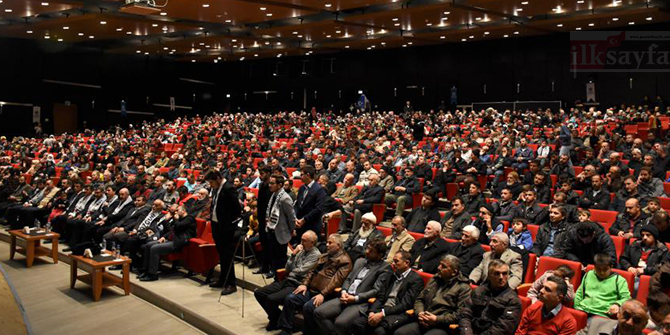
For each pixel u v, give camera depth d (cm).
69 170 1681
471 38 2816
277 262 759
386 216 1209
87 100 3234
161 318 736
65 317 751
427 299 551
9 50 2922
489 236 750
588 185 998
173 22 2419
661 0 2127
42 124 3045
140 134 2997
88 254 853
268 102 3769
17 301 804
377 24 2412
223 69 3909
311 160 1538
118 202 1073
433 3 2067
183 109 3722
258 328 650
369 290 589
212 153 1895
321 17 2395
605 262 544
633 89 2577
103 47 3275
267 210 764
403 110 3278
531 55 2903
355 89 3469
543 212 826
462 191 1240
